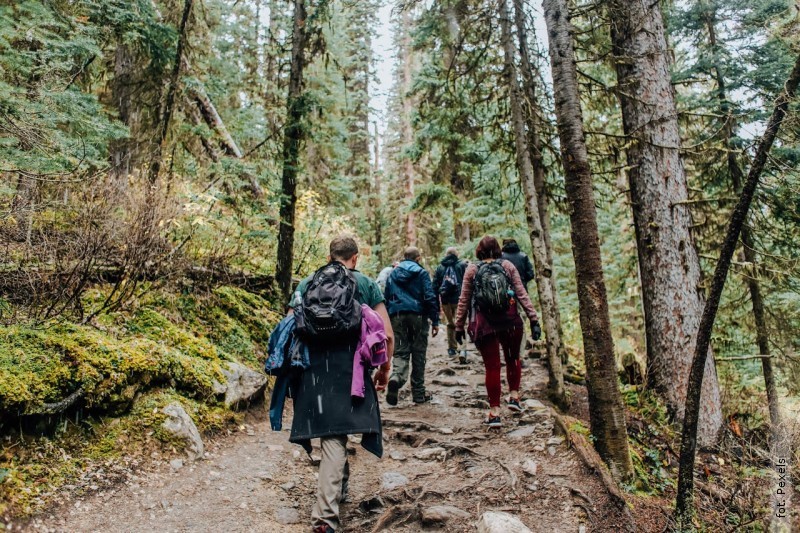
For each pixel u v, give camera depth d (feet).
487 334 18.21
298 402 11.34
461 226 59.21
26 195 15.35
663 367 22.04
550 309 22.47
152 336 16.63
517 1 25.54
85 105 18.53
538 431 17.28
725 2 33.06
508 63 24.73
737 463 19.16
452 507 12.68
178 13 31.99
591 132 22.50
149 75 29.96
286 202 24.75
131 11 25.14
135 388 14.11
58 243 15.08
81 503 10.90
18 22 18.30
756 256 33.04
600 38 25.03
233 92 38.24
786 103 12.76
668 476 17.25
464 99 30.12
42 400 11.67
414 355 21.99
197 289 20.99
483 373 27.99
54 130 16.89
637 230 23.41
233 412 16.75
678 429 20.57
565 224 39.55
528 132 26.55
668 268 22.26
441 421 19.49
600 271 15.37
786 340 33.63
